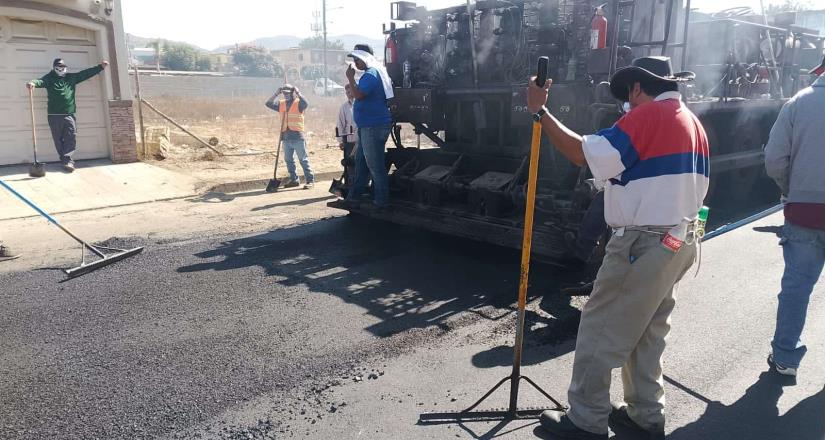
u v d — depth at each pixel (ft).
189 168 37.88
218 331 14.23
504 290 16.98
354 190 24.30
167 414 10.74
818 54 31.24
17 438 10.05
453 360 12.80
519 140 21.31
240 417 10.66
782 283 11.92
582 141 9.08
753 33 26.21
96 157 37.60
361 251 20.99
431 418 10.57
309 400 11.21
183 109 88.84
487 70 22.45
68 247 21.85
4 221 25.89
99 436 10.12
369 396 11.35
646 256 8.96
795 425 10.48
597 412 9.69
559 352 13.20
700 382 11.91
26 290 17.16
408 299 16.33
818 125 10.98
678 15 23.30
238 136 55.98
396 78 24.89
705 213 9.93
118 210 28.37
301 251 21.02
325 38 178.19
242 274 18.45
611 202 9.27
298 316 15.14
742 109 24.67
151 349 13.28
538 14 20.93
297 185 34.78
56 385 11.76
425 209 21.94
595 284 9.60
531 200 9.85
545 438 10.00
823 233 11.34
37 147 35.32
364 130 21.97
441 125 23.89
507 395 11.42
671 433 10.28
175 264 19.52
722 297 16.38
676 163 8.80
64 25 35.17
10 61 33.78
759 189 29.73
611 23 18.17
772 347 12.21
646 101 9.38
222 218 26.58
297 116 33.55
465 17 22.85
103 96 36.99
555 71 19.86
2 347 13.46
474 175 22.09
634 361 10.01
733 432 10.30
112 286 17.43
